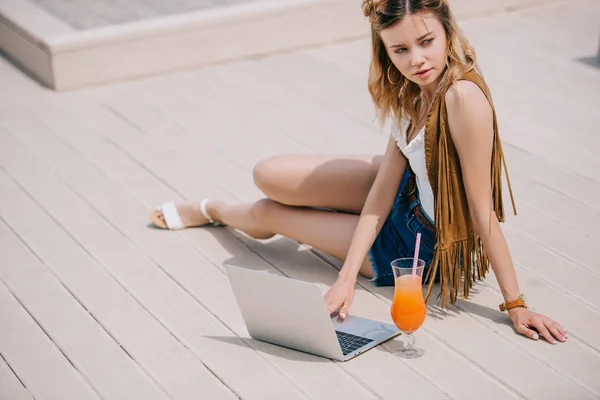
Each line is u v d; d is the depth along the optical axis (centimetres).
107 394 265
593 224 353
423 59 263
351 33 602
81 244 359
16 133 478
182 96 522
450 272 290
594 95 491
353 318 294
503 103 484
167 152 448
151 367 277
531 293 304
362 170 314
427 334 284
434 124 272
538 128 451
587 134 442
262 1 583
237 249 349
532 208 368
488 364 267
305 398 256
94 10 609
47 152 452
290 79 540
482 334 282
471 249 293
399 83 286
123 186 412
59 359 284
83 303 315
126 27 545
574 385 255
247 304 279
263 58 578
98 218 381
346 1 591
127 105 512
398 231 307
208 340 289
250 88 529
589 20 611
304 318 267
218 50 569
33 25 559
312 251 345
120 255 349
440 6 262
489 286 311
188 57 562
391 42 266
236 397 259
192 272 334
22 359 284
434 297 305
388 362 270
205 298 315
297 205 326
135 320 303
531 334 277
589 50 558
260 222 335
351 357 272
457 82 265
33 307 314
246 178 416
